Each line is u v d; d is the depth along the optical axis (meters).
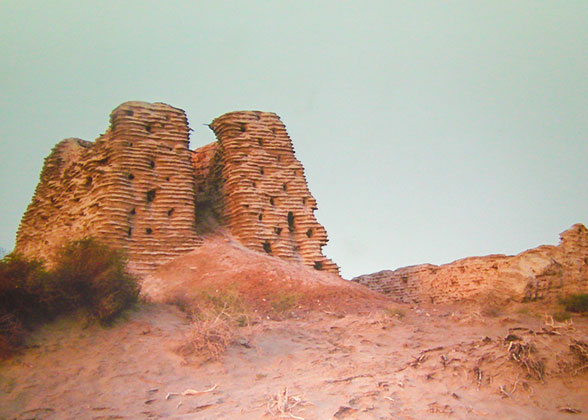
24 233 35.50
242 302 19.42
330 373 10.73
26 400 8.43
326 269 31.25
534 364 9.40
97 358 10.30
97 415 8.16
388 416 7.89
